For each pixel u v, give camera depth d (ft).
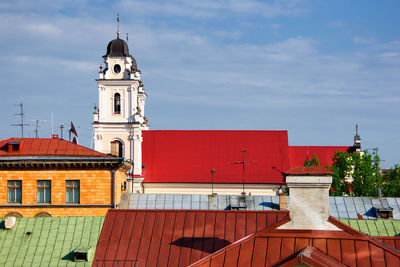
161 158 387.96
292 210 93.97
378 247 89.66
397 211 227.20
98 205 249.75
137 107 365.81
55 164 250.78
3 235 161.38
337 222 92.84
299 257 83.25
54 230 162.40
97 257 132.36
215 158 387.34
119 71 365.61
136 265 129.80
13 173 253.03
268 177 379.14
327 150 412.57
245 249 92.22
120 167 251.60
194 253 129.70
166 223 137.49
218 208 251.60
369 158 358.43
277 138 394.73
